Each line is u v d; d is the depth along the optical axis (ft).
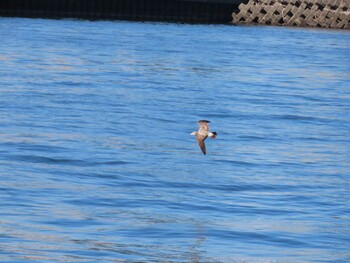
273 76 200.13
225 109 146.82
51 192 87.30
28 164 98.94
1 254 68.95
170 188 92.38
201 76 190.90
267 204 88.17
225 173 100.73
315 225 81.41
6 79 163.94
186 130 126.21
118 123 127.54
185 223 79.56
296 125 136.87
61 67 188.34
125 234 75.66
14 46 223.10
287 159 110.83
